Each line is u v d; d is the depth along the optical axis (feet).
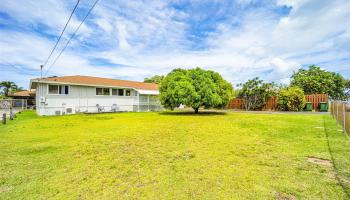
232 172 12.32
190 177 11.63
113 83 76.95
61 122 39.73
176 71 67.56
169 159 15.15
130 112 72.38
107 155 16.31
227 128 30.48
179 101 59.00
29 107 94.73
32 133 26.91
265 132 26.40
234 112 70.38
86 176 11.96
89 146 19.43
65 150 17.93
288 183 10.57
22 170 12.96
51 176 11.97
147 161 14.73
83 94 66.49
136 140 22.12
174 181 11.10
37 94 64.08
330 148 17.48
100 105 70.95
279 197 9.16
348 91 111.34
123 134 25.91
